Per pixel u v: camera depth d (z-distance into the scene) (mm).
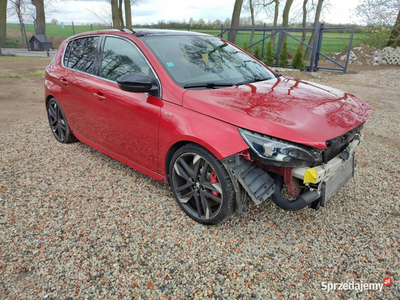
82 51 3934
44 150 4426
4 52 21969
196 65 3070
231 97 2596
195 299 2033
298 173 2260
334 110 2520
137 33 3273
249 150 2279
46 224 2770
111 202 3117
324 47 19281
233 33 16141
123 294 2064
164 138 2775
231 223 2777
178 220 2830
